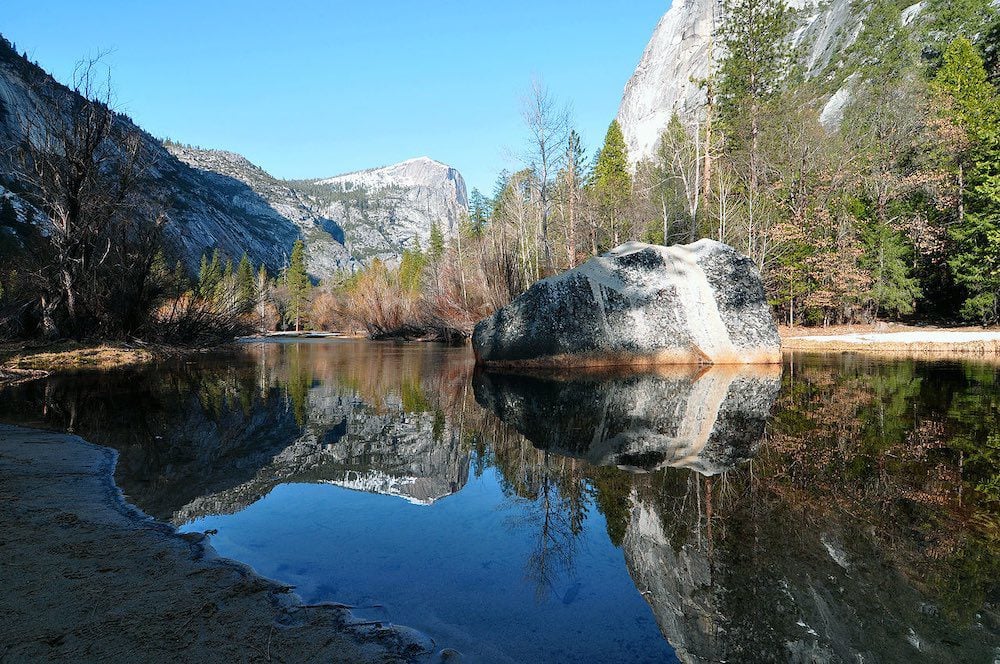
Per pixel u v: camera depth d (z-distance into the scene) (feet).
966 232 70.64
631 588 7.29
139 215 56.70
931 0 123.34
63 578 7.38
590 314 42.01
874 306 82.33
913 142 86.12
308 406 24.95
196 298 66.23
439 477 13.26
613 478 12.59
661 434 17.44
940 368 36.11
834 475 12.13
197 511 10.70
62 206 47.80
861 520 9.35
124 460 14.71
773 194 84.28
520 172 87.25
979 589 6.86
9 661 5.37
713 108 99.86
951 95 86.74
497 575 7.80
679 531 9.16
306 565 8.14
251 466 14.35
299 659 5.56
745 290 41.47
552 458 14.89
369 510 10.86
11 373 34.83
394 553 8.66
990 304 69.51
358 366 48.70
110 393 28.58
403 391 30.68
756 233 78.69
